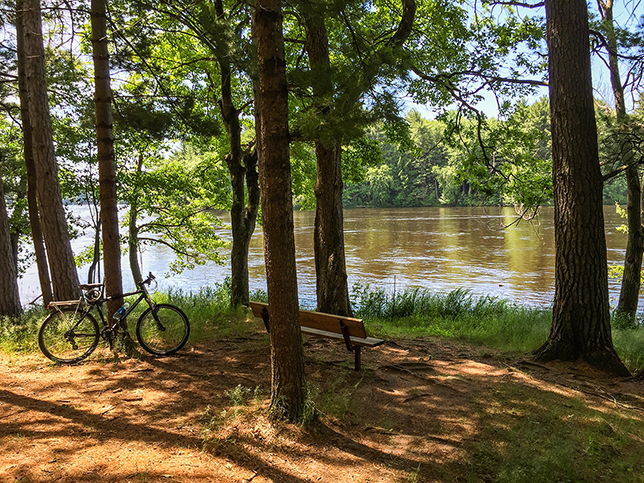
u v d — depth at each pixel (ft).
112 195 20.12
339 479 11.04
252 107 41.42
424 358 21.12
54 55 33.78
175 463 11.00
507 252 106.42
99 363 18.70
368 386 17.12
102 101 20.18
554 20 21.34
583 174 20.89
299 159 47.06
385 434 13.55
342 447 12.57
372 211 258.98
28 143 28.35
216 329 25.07
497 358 21.63
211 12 20.25
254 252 109.29
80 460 10.96
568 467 11.87
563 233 21.33
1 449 11.35
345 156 45.83
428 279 78.28
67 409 14.02
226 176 55.47
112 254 20.02
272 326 13.46
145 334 20.68
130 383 16.47
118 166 46.44
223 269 97.45
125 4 22.99
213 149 49.96
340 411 14.47
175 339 21.25
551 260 95.61
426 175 268.21
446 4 35.22
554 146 21.71
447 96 37.32
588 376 19.70
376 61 16.30
